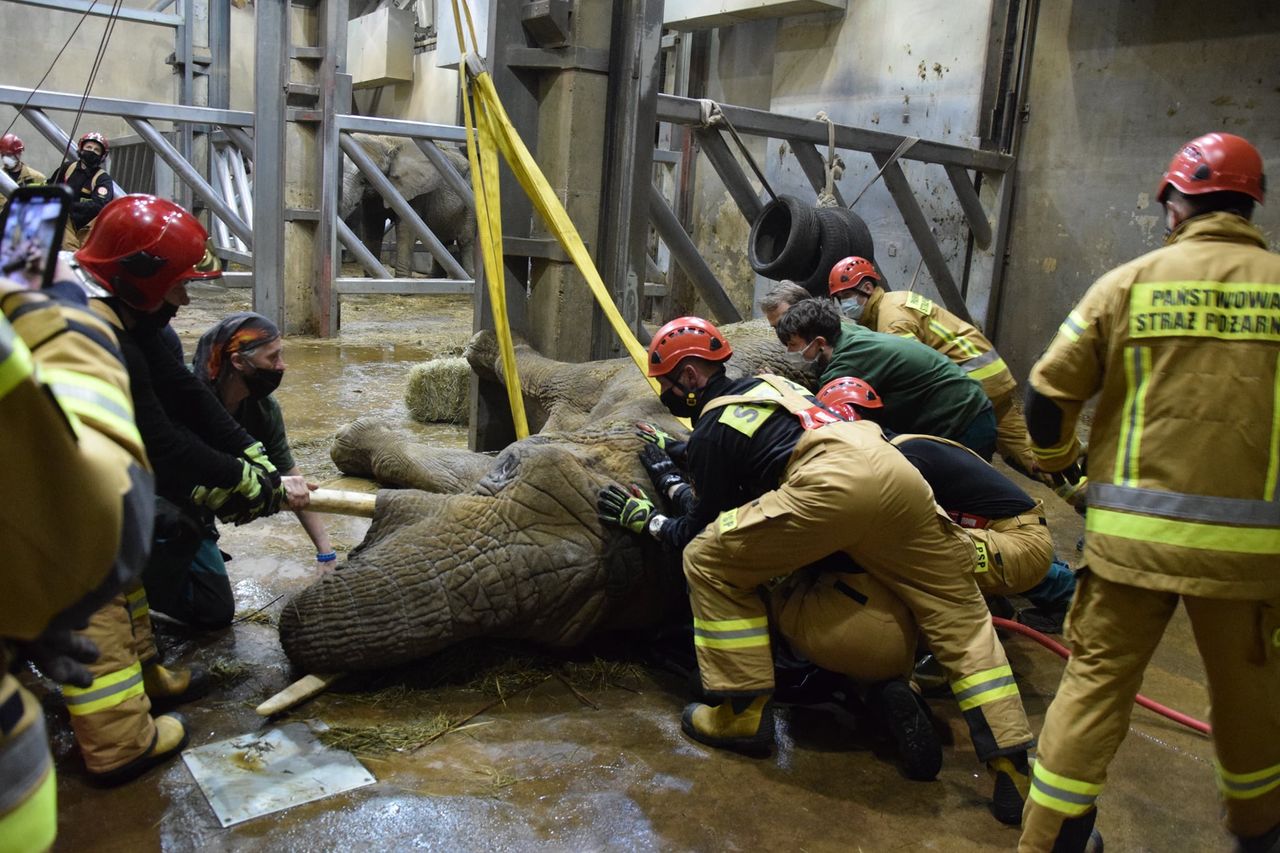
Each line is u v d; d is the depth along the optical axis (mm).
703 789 2965
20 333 1198
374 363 9117
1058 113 8586
